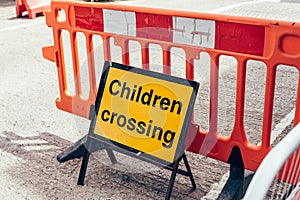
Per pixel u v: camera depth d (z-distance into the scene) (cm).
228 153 251
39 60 558
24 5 820
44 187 275
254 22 214
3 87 462
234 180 249
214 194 262
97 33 287
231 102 403
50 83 472
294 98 411
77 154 305
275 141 325
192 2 952
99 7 276
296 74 477
